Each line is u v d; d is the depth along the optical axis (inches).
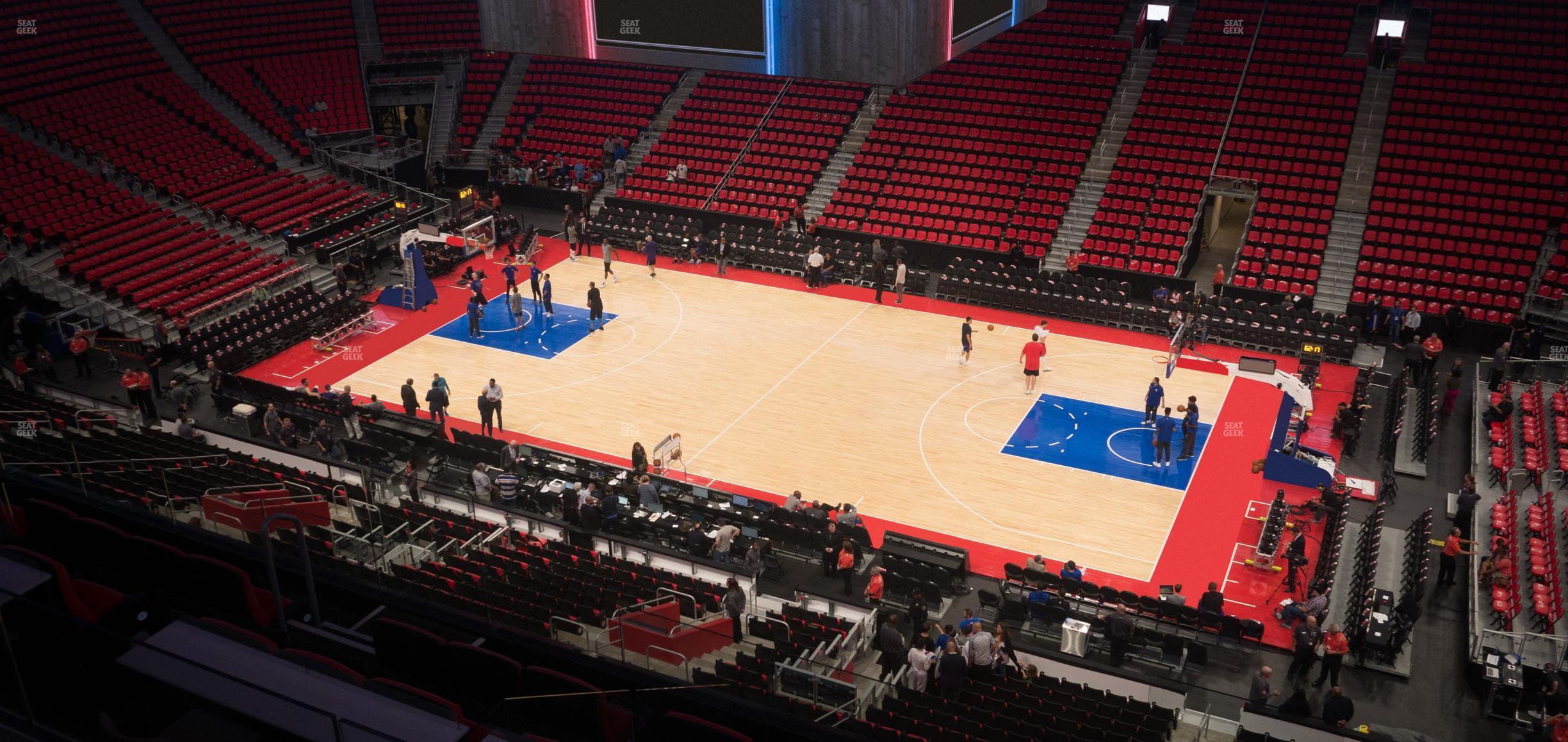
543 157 1940.2
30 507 687.7
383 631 601.0
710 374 1334.9
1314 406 1259.2
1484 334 1360.7
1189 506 1067.3
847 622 840.9
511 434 1195.9
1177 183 1621.6
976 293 1535.4
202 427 1119.0
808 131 1861.5
